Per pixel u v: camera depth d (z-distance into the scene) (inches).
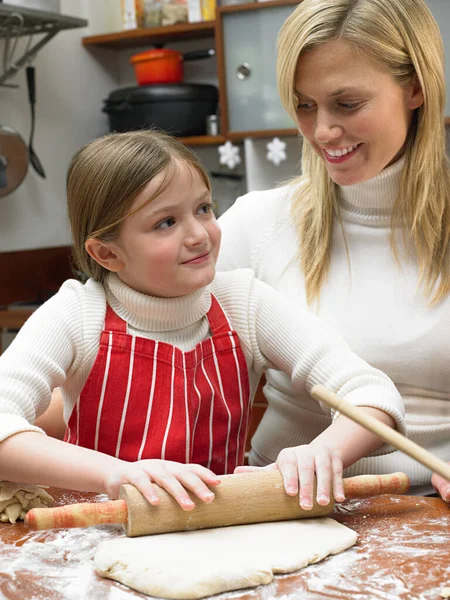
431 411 51.3
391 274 51.7
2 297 106.6
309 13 45.3
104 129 124.7
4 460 39.0
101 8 120.7
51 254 113.7
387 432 30.2
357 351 51.3
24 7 95.1
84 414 44.2
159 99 106.9
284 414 54.6
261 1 98.3
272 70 100.3
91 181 44.2
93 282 46.9
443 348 49.8
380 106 45.6
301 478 37.4
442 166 50.6
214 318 47.2
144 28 113.0
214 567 31.2
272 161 110.3
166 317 45.0
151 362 44.4
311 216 54.2
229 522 36.2
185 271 43.4
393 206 51.2
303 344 46.3
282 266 55.1
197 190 43.4
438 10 86.8
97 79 123.3
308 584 31.1
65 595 31.0
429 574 31.5
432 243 50.0
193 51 109.9
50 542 35.9
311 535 35.0
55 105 115.8
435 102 47.6
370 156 47.4
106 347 44.3
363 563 32.8
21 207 110.7
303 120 48.4
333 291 52.9
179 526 35.5
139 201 42.4
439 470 29.7
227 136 105.0
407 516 38.2
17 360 42.2
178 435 43.5
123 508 35.3
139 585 31.0
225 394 46.0
